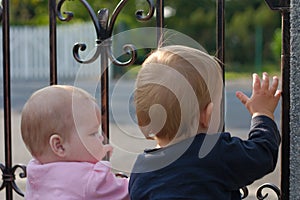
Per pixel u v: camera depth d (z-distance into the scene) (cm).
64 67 1521
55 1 255
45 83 1479
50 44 256
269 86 221
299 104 216
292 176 220
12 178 261
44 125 210
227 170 197
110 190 210
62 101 211
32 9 1734
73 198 207
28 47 1584
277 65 2031
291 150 219
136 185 203
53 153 212
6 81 263
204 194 195
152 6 236
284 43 221
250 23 2153
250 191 469
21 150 677
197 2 2117
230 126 850
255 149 202
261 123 211
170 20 2089
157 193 197
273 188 228
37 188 212
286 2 219
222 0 230
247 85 1466
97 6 1338
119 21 1473
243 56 2148
